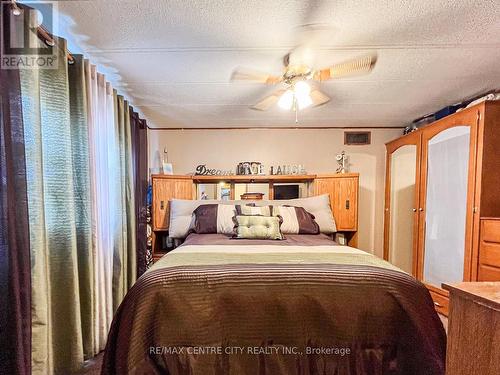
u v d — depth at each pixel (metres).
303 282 1.35
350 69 1.70
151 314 1.27
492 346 0.59
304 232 2.81
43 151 1.44
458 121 2.37
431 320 1.32
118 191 2.31
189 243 2.29
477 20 1.43
